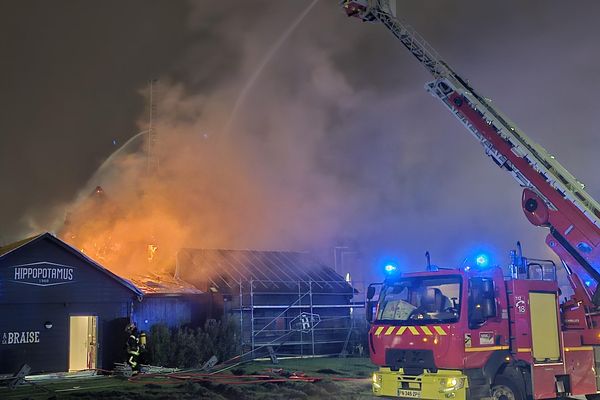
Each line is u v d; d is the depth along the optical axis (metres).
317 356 24.92
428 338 10.02
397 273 11.07
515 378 10.34
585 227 11.09
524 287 10.74
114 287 20.86
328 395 13.30
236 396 13.34
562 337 11.06
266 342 24.84
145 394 13.72
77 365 21.61
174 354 20.70
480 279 10.08
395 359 10.39
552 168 11.61
